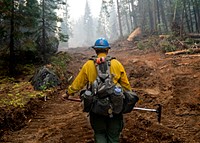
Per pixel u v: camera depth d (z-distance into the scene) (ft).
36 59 58.80
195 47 62.44
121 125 13.25
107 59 13.07
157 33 103.81
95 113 12.44
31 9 53.11
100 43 13.37
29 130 20.93
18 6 50.67
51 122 22.76
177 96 27.94
